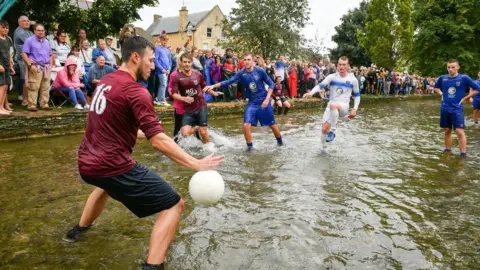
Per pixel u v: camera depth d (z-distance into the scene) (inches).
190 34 1233.4
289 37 1013.8
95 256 109.4
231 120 457.4
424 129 402.9
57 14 636.1
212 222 135.6
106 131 96.7
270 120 273.6
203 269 103.5
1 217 136.7
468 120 508.7
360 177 198.5
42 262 105.7
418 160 242.8
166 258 109.2
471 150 281.6
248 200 159.5
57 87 354.0
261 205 153.6
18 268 102.3
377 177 199.3
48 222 133.0
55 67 375.6
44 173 194.9
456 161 241.9
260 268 104.3
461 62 1120.2
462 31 1104.8
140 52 100.4
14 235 122.4
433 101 970.1
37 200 154.9
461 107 262.4
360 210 150.4
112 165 96.7
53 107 358.0
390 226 135.4
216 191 100.7
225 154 249.0
